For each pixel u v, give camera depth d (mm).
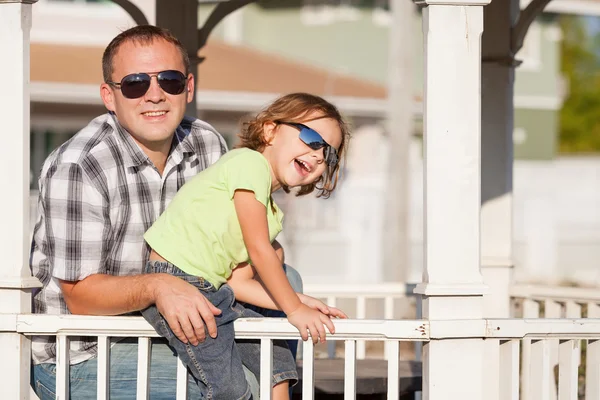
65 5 20938
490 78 7711
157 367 4754
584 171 27438
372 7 26484
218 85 20656
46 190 4625
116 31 21281
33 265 4922
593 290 7363
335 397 6434
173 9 7836
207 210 4492
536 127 27312
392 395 4531
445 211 4547
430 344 4512
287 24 26672
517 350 4684
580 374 8266
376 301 12250
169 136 4703
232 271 4715
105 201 4645
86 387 4820
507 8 7613
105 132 4789
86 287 4566
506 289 7730
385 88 23688
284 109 4609
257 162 4465
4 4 4637
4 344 4637
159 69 4645
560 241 23453
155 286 4359
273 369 4695
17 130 4633
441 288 4508
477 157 4566
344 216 21594
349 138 4965
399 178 17578
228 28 26125
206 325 4367
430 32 4547
